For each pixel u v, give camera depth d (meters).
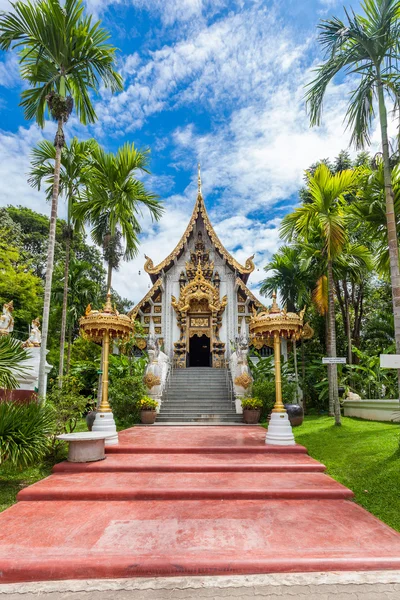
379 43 7.90
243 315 20.62
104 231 14.87
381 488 5.83
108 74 10.55
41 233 30.23
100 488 5.93
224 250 20.91
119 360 16.31
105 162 13.45
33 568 3.77
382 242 9.68
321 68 8.34
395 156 8.29
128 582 3.63
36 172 13.71
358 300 21.36
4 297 21.64
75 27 9.98
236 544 4.18
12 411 6.72
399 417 11.25
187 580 3.64
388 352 15.50
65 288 14.27
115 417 13.41
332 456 7.62
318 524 4.76
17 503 5.66
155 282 21.77
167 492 5.81
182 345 20.22
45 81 10.48
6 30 9.75
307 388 16.59
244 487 5.96
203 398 15.63
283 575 3.71
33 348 12.06
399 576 3.69
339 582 3.57
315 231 14.20
